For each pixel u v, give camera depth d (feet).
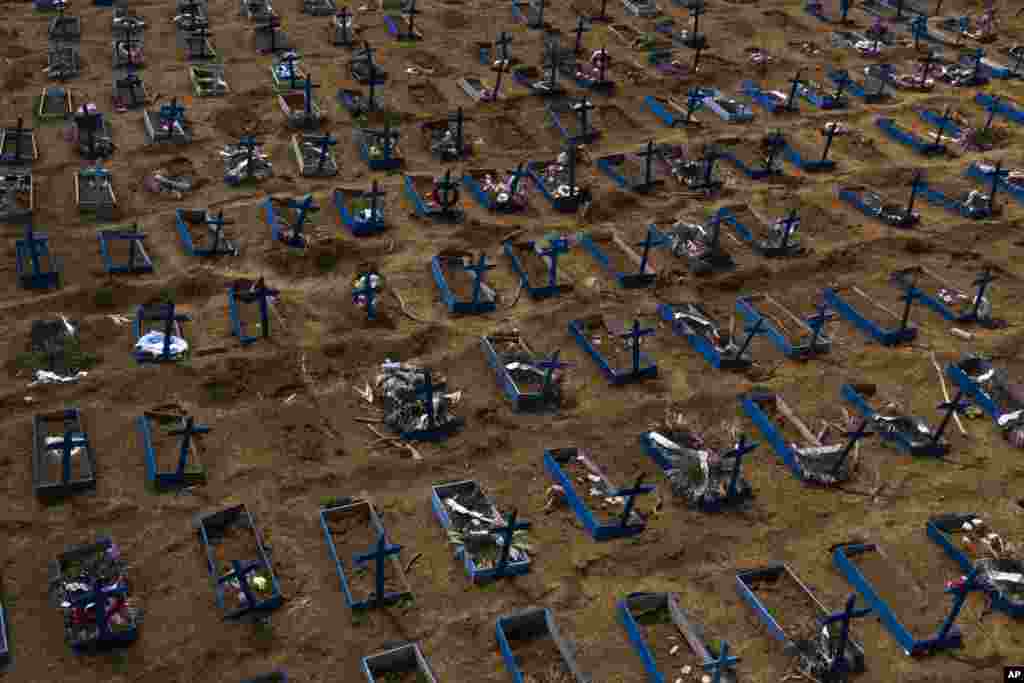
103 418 66.95
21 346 72.28
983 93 123.65
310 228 88.58
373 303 79.15
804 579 59.41
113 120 103.09
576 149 102.73
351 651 53.31
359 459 65.36
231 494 62.18
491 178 98.32
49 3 127.85
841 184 102.22
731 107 115.14
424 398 69.15
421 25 132.05
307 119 104.12
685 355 76.84
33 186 90.74
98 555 56.90
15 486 61.26
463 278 83.46
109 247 83.76
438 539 60.18
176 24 125.90
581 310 80.84
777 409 72.08
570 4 143.23
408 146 102.68
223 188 93.45
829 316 80.43
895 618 56.29
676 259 88.12
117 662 51.85
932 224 96.43
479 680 52.37
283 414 68.49
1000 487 67.00
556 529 61.57
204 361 72.33
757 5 148.15
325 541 59.47
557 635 54.19
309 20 130.72
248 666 52.24
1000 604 58.29
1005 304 85.51
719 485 64.34
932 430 71.31
